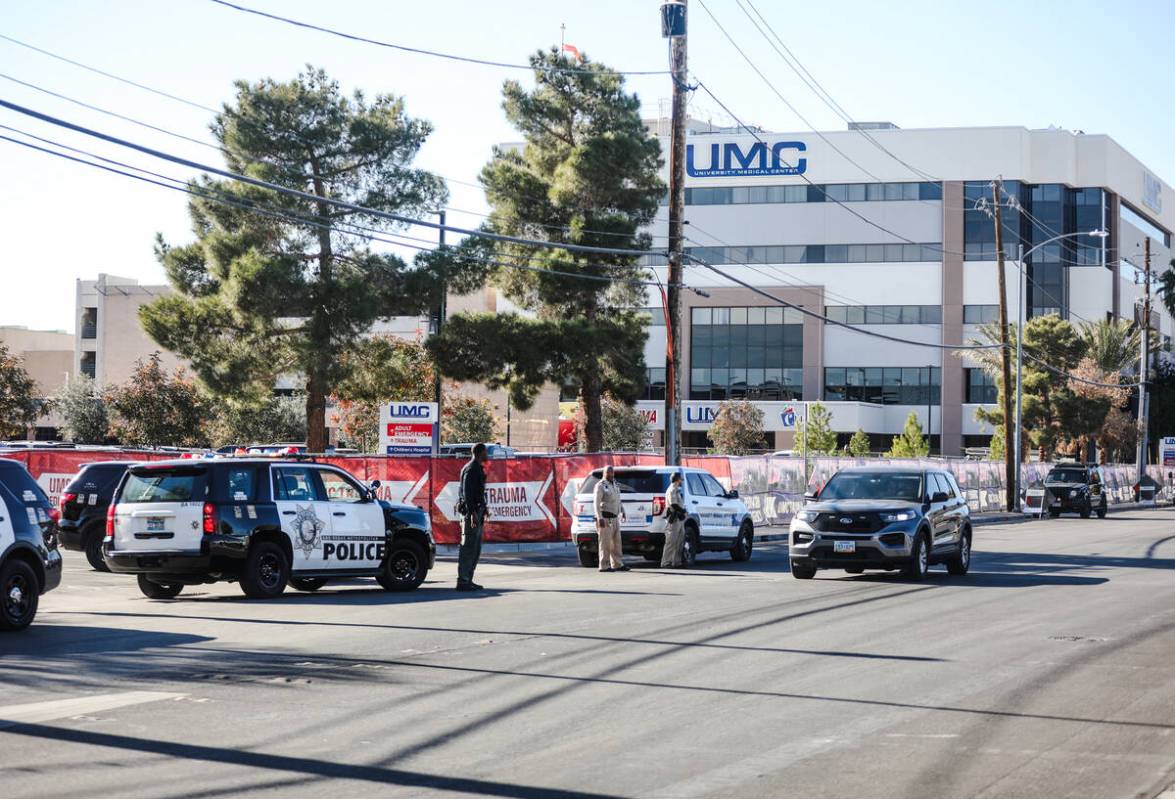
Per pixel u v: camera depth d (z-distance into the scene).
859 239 97.94
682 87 33.69
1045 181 97.94
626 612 16.92
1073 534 41.06
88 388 65.44
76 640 13.87
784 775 8.02
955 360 96.12
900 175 97.50
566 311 49.44
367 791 7.50
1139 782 7.91
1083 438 89.06
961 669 12.35
